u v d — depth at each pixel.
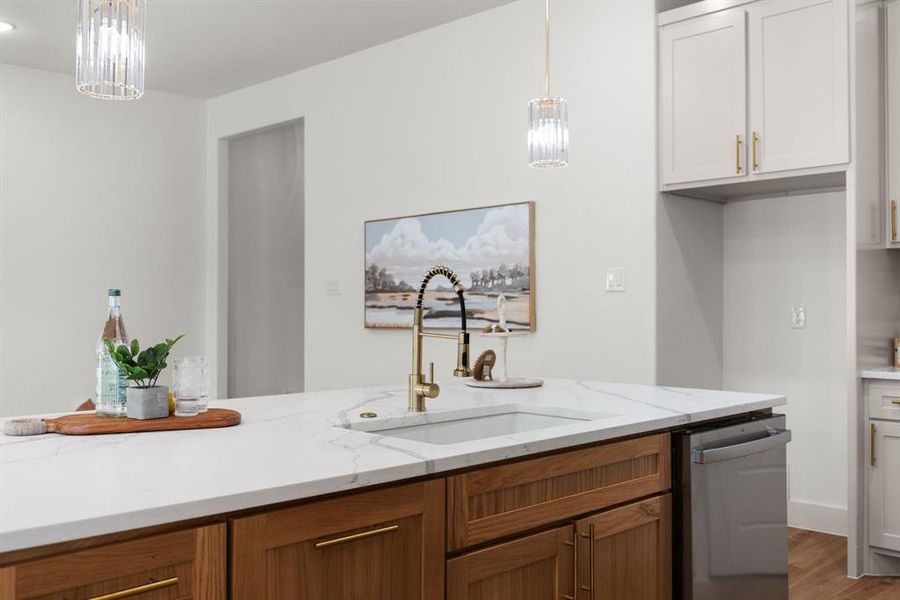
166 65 5.64
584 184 4.19
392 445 1.65
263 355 6.34
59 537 1.05
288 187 6.11
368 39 5.12
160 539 1.16
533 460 1.75
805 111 3.52
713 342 4.32
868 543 3.51
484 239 4.61
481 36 4.66
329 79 5.57
